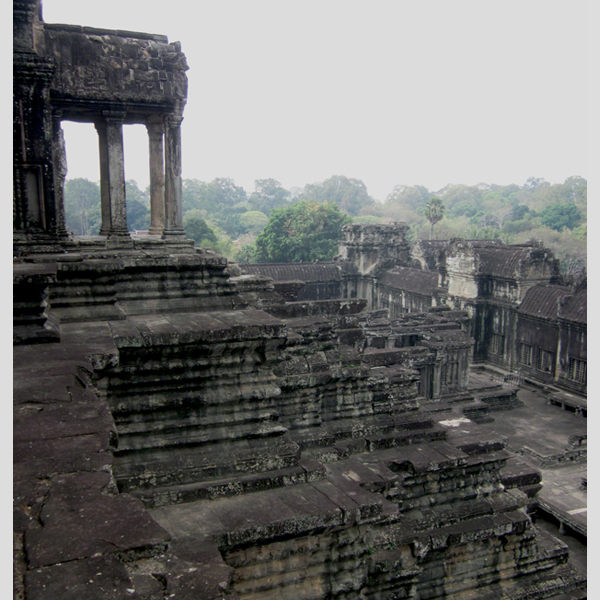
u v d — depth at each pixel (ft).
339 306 54.34
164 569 14.56
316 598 30.94
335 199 570.46
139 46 55.21
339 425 44.32
